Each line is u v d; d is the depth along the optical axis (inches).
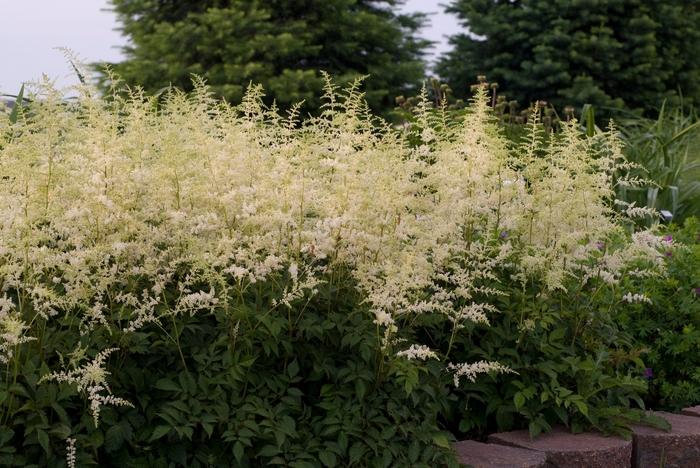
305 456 142.1
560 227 189.2
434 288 170.2
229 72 770.8
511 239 206.7
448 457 153.9
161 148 171.6
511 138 414.0
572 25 895.1
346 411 150.3
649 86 922.1
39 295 139.5
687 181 459.8
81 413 139.0
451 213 182.4
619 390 193.3
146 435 140.7
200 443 145.0
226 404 143.5
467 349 178.7
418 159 196.2
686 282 244.2
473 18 947.3
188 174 170.1
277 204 162.2
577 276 205.3
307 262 178.2
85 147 156.9
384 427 149.6
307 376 161.3
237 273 146.6
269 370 156.1
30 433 130.1
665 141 470.9
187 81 829.2
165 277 154.4
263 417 148.5
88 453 135.3
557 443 174.6
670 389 227.9
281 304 161.6
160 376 149.6
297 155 168.4
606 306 211.9
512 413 183.0
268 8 863.1
